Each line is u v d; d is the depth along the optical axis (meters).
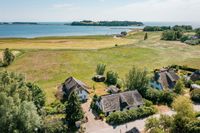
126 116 56.38
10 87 48.69
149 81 74.25
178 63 116.12
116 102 61.41
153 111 59.69
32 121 45.91
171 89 75.19
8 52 106.81
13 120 44.38
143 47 155.88
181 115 47.59
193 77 83.56
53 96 72.38
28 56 120.81
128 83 72.50
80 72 100.31
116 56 128.75
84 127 53.38
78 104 52.69
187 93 73.56
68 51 133.00
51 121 51.69
